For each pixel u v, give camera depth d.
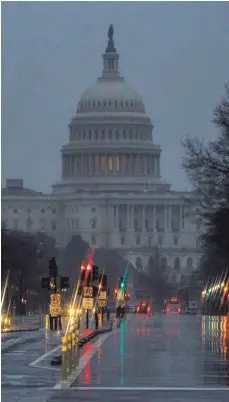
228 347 100.75
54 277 145.50
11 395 57.97
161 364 79.31
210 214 172.75
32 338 117.94
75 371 70.00
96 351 95.00
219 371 73.06
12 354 90.00
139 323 184.38
